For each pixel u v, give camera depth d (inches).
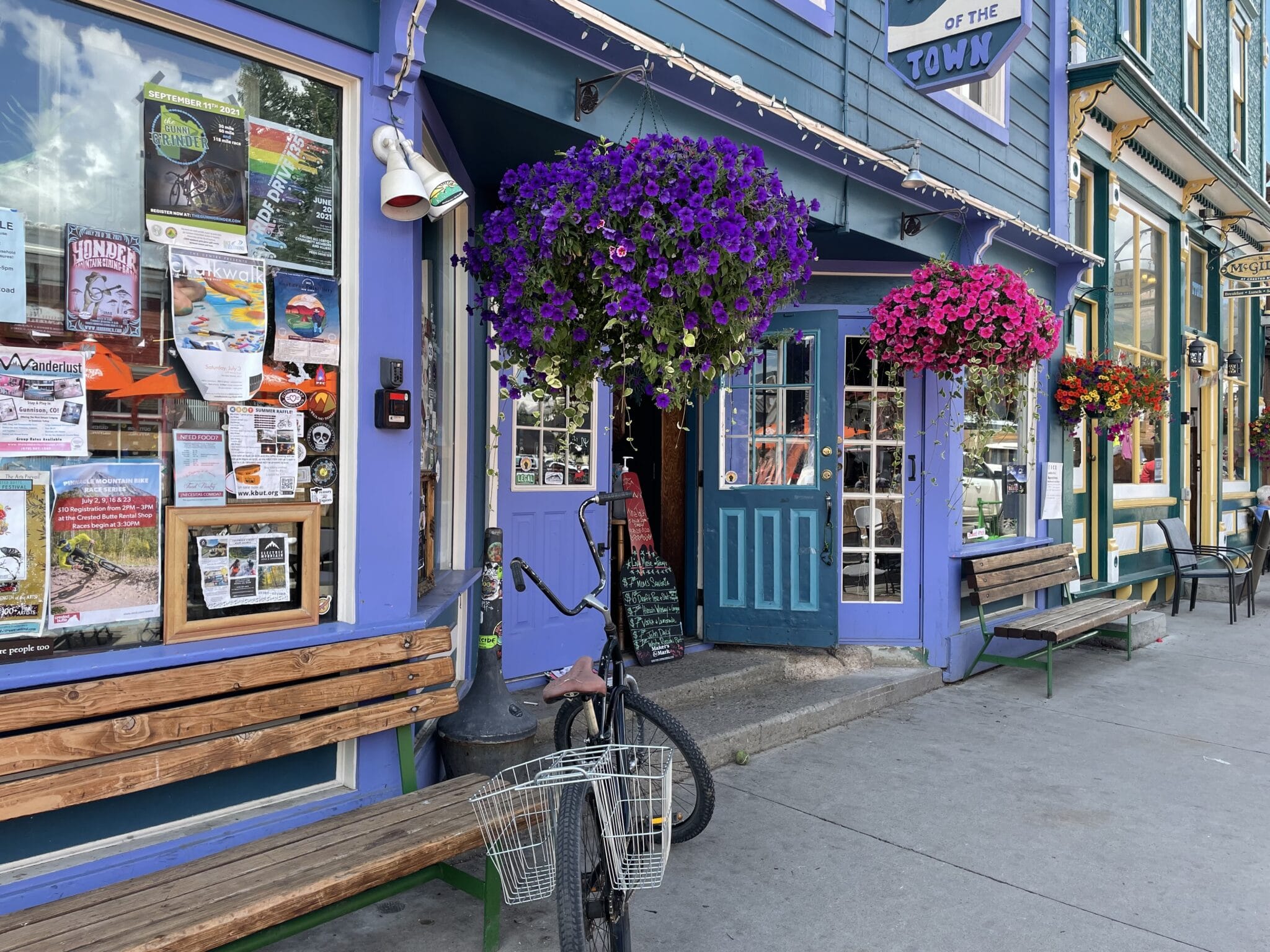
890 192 217.3
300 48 111.3
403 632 120.6
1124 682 250.2
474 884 108.3
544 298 124.5
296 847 100.2
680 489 251.6
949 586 241.1
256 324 111.4
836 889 126.8
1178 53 399.5
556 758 99.0
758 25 193.9
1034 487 284.5
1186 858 139.3
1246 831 149.9
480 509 179.6
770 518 231.8
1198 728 208.1
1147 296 390.3
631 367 133.7
